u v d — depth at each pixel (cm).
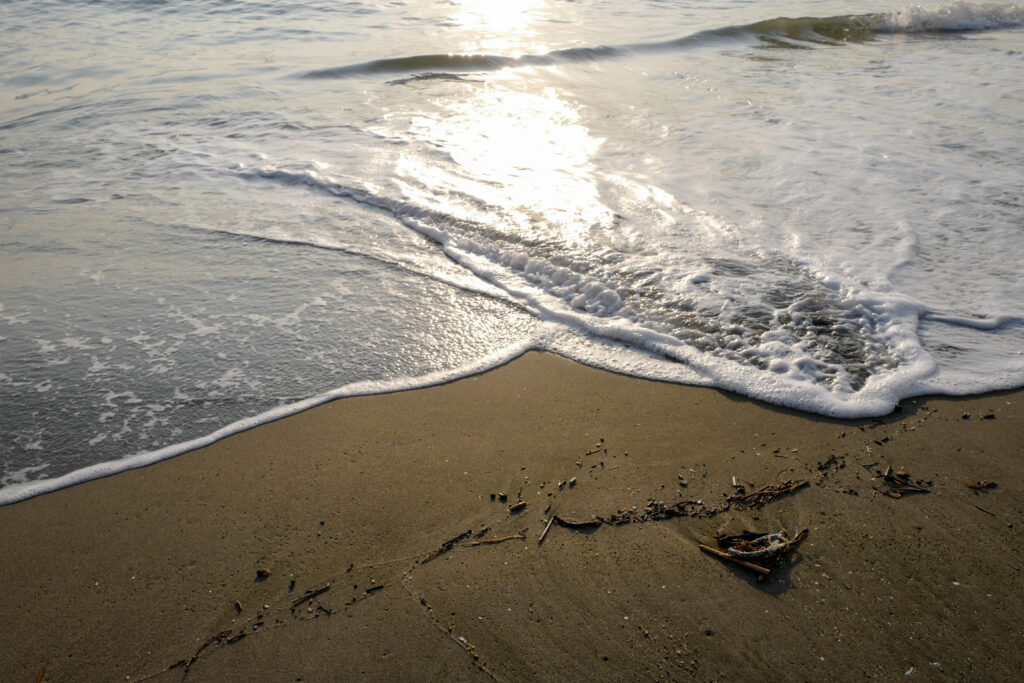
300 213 494
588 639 200
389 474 269
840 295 370
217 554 234
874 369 318
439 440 288
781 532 233
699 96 718
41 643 204
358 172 551
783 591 213
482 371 334
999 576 214
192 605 215
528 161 562
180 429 296
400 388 322
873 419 289
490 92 747
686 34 971
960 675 186
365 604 213
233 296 394
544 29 1020
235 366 336
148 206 506
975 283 378
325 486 263
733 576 219
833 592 212
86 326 366
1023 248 408
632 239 434
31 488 265
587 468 269
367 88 769
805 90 725
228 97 739
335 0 1180
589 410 304
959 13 1044
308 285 406
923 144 562
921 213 451
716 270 396
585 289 386
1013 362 320
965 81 730
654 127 630
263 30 1009
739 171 527
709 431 288
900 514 239
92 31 1005
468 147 595
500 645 199
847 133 593
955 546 226
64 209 501
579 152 577
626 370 330
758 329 347
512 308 383
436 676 191
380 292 399
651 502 250
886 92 706
